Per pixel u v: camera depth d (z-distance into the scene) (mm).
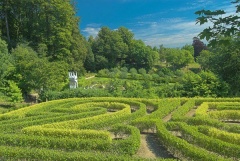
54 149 12844
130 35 97688
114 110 22484
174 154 12523
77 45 55438
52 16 53062
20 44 47688
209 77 28562
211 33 6457
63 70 40719
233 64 32750
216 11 6344
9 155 11711
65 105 22125
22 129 14609
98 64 85875
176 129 14953
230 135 12562
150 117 16750
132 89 31422
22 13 56250
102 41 89438
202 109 18625
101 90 31328
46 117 17734
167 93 28781
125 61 96812
